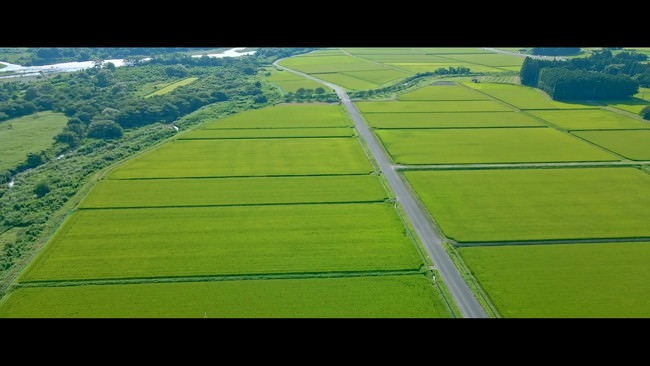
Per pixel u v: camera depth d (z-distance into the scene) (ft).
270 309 199.82
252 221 271.08
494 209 285.43
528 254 239.91
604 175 335.47
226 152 378.73
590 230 262.26
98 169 350.02
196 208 285.64
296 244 247.70
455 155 372.58
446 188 313.73
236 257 235.81
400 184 321.32
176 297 206.39
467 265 230.48
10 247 245.45
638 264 232.12
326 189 311.68
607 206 289.74
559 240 252.83
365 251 241.35
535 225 267.18
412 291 211.20
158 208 285.02
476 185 318.24
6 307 198.80
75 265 226.99
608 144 398.42
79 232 256.32
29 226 267.39
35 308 198.49
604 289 213.25
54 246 242.37
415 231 261.44
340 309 199.93
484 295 209.56
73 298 204.64
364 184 319.47
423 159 364.38
